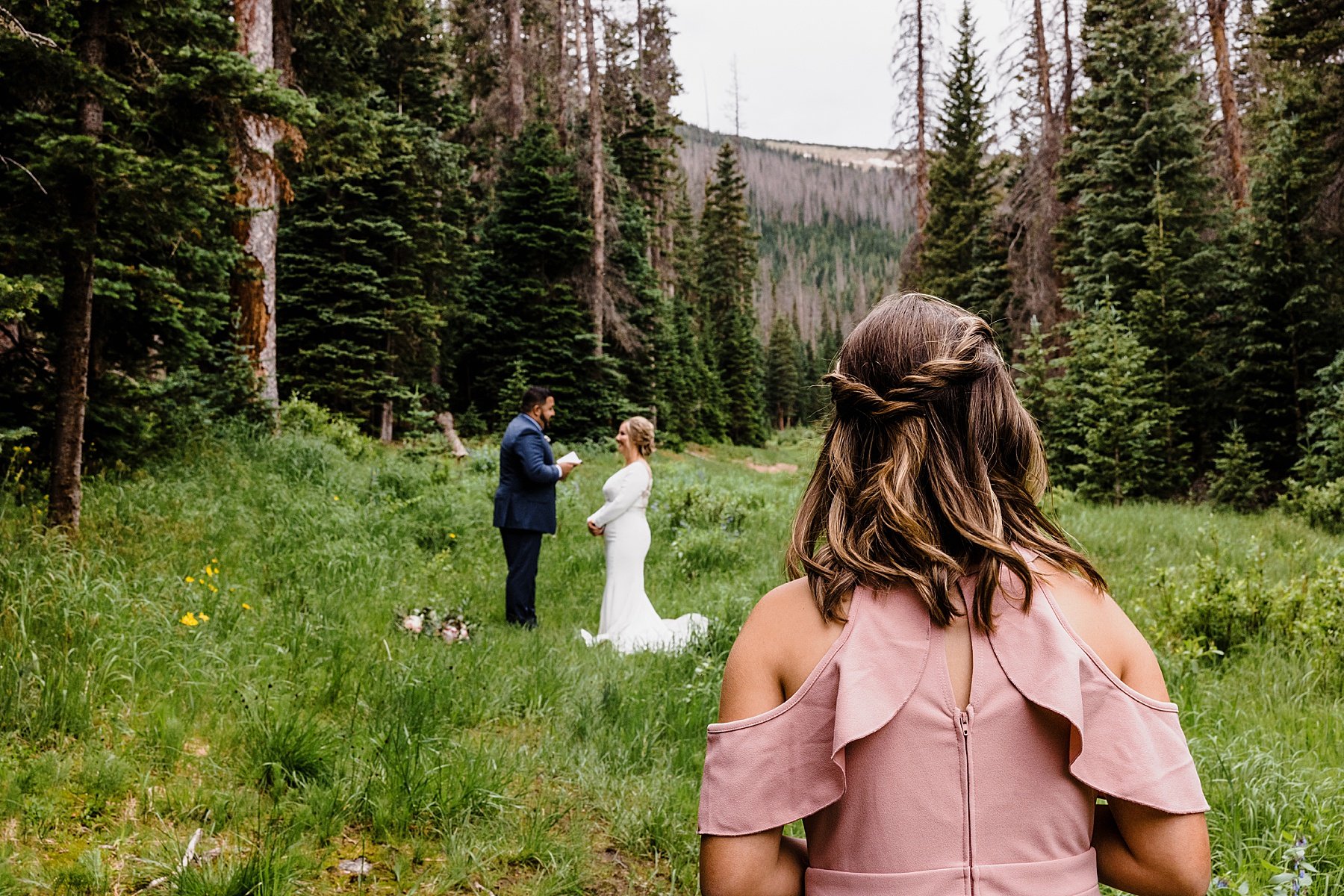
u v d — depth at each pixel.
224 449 9.02
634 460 6.02
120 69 5.64
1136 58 16.88
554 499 6.05
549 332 24.36
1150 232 15.64
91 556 4.66
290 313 17.84
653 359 30.38
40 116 5.36
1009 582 0.91
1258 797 2.98
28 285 4.29
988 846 0.84
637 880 2.79
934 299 1.06
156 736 3.05
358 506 8.23
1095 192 17.41
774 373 71.31
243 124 6.05
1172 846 0.86
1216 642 5.22
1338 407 11.95
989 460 0.98
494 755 3.32
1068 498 12.59
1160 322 15.16
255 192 11.60
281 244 17.67
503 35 30.22
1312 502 10.74
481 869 2.67
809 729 0.89
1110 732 0.86
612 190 28.45
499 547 7.94
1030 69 23.02
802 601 0.95
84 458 7.19
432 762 3.11
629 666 4.72
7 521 4.90
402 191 18.30
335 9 13.78
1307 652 4.81
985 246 25.75
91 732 3.00
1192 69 18.19
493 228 25.16
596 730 3.77
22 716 2.97
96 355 7.32
